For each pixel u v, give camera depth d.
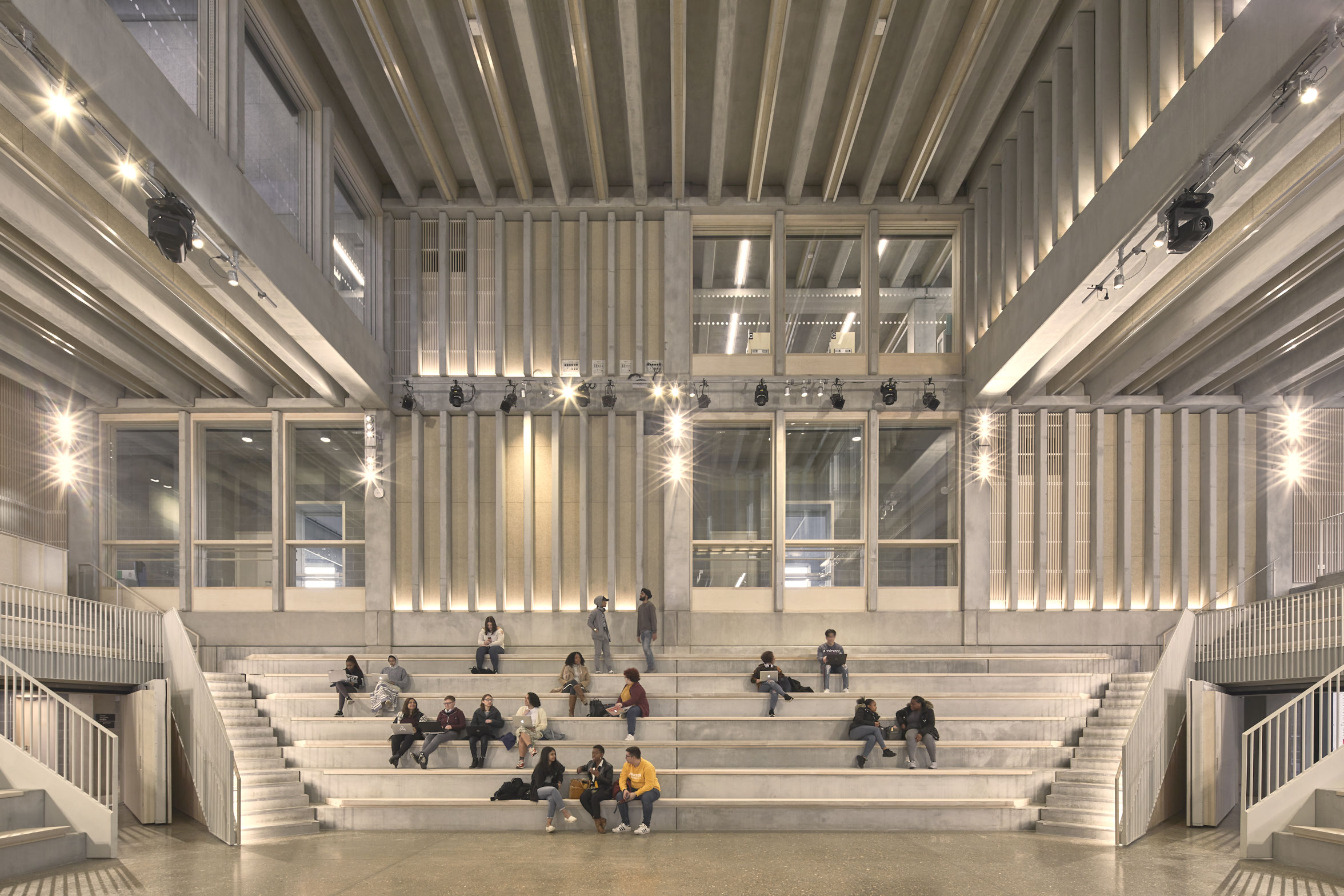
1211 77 9.34
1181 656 14.45
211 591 18.56
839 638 18.62
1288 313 13.82
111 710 16.45
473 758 13.81
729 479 19.25
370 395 17.83
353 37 14.12
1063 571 18.64
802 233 19.48
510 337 19.17
